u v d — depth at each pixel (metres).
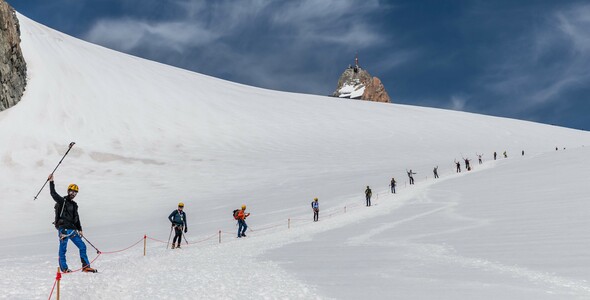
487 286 6.02
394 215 19.94
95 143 56.16
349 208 26.97
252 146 64.56
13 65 59.59
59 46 83.31
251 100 96.38
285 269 8.66
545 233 10.74
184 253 13.02
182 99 82.94
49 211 34.59
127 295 6.88
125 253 14.12
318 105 102.88
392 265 8.24
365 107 107.88
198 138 65.88
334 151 63.62
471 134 87.12
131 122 66.25
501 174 32.28
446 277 6.82
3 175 43.78
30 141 51.75
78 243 9.32
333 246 12.00
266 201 33.12
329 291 6.34
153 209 33.97
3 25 57.81
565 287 5.67
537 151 74.12
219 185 43.66
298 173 48.50
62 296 6.84
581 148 43.03
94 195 39.94
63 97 64.81
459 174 40.12
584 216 12.86
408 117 98.25
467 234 11.96
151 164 52.06
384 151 65.12
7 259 12.82
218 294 6.62
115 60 94.31
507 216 14.92
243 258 10.96
